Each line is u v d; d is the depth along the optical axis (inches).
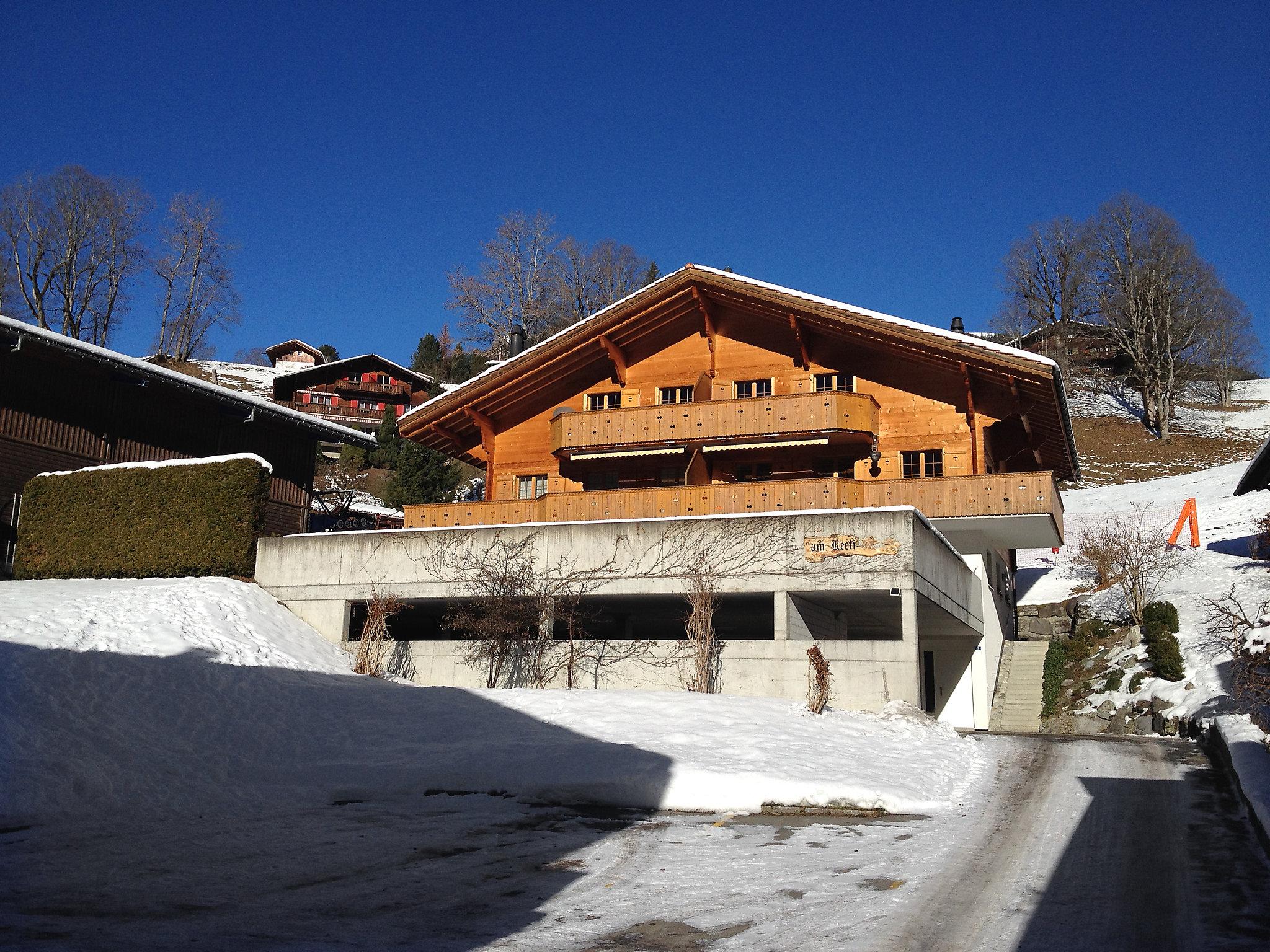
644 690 800.3
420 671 882.1
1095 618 1278.3
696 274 1117.7
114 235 2694.4
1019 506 982.4
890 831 451.2
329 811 500.1
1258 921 311.0
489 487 1231.5
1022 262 3348.9
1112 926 305.6
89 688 613.9
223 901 327.3
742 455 1143.0
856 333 1064.2
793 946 283.0
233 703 660.1
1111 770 617.6
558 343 1170.6
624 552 857.5
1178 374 2802.7
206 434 1198.9
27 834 429.7
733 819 480.4
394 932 294.5
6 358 1016.2
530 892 343.9
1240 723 693.9
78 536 987.9
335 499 1614.2
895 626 1080.2
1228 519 1583.4
